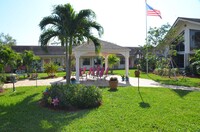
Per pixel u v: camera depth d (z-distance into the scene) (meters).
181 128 6.19
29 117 7.34
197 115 7.49
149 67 30.70
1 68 14.72
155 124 6.51
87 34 14.30
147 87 14.58
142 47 30.50
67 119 7.08
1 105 9.18
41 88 14.48
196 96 11.09
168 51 23.33
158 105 8.95
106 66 26.80
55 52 39.09
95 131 5.95
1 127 6.35
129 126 6.34
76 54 17.20
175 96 11.05
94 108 8.55
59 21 13.85
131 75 24.78
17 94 12.12
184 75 21.78
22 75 25.16
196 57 18.55
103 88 14.09
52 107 8.65
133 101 9.79
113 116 7.36
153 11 23.80
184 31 26.69
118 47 19.28
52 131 5.98
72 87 9.45
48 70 23.47
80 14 13.84
